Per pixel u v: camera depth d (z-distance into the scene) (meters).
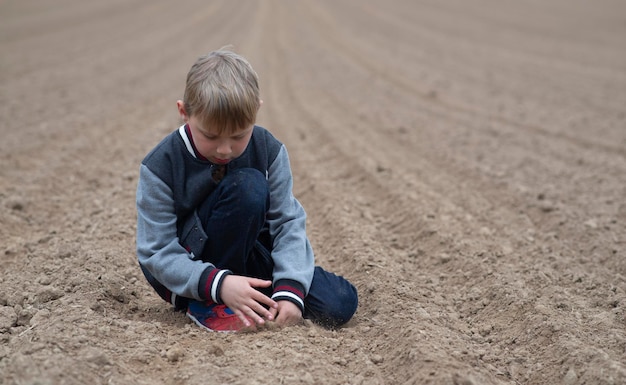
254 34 22.84
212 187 3.08
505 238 4.91
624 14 25.45
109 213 5.28
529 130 9.02
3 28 20.17
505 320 3.59
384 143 8.14
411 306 3.58
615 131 8.83
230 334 3.16
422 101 11.41
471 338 3.39
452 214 5.34
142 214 3.10
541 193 5.89
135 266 4.14
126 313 3.44
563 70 14.82
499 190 6.12
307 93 12.15
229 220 3.01
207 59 2.90
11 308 3.38
